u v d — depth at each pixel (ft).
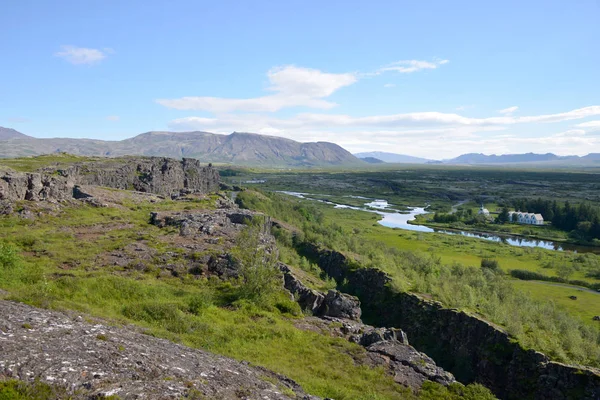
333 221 643.04
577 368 182.09
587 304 327.67
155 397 48.73
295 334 125.80
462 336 230.89
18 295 88.02
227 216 259.39
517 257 498.28
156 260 165.68
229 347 102.42
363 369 113.39
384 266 319.88
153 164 522.06
